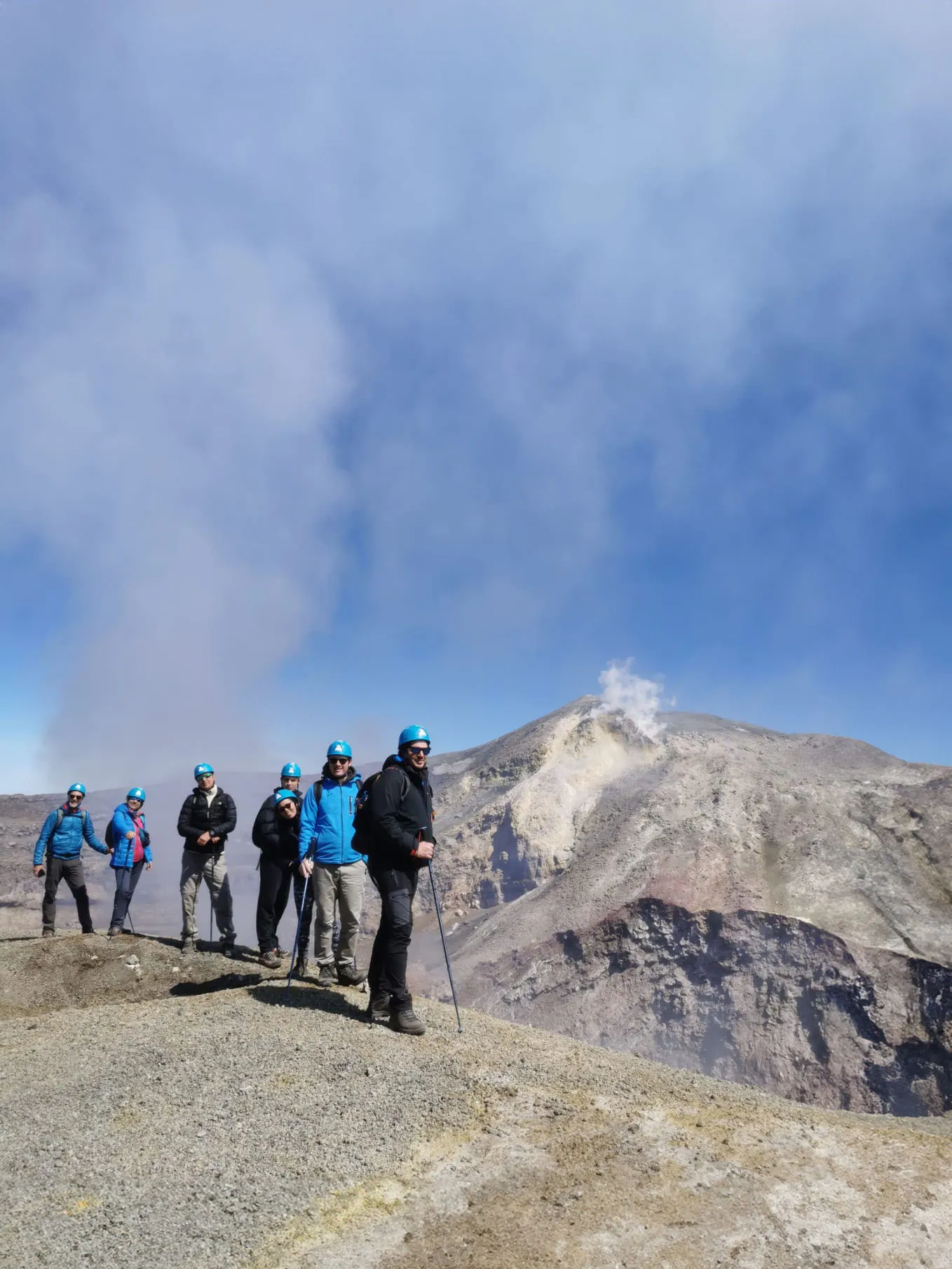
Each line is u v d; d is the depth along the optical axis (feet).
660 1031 130.11
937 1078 113.09
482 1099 19.51
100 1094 19.69
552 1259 12.87
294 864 38.04
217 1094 19.56
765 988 129.90
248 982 38.06
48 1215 14.32
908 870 151.33
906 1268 12.33
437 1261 13.05
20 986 39.83
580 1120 18.12
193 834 42.80
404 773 26.02
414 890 26.08
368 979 25.94
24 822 183.93
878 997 122.62
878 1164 15.72
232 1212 14.56
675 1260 12.69
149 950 43.04
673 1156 16.17
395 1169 16.22
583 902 156.66
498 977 146.00
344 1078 20.49
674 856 161.99
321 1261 13.12
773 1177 15.20
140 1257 13.17
